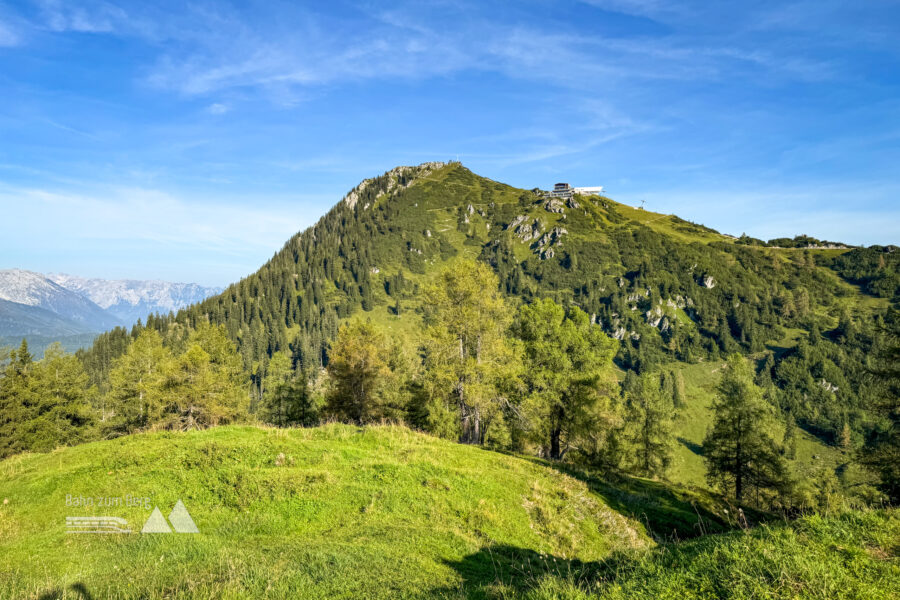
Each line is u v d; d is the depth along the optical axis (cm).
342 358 3994
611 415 3291
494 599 714
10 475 1448
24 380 4472
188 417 4066
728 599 510
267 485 1309
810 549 618
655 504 1853
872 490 2222
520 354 2795
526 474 1748
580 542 1349
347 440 1786
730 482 3144
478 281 2664
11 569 916
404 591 726
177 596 682
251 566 826
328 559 869
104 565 927
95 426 4953
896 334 2108
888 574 540
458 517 1295
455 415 3953
